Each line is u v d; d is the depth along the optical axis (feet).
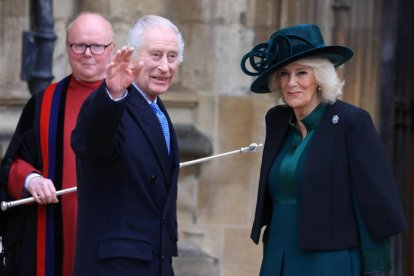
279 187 62.49
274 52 62.44
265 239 64.08
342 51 62.13
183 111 99.60
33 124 72.18
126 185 59.67
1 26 96.07
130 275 59.21
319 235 60.85
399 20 113.19
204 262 97.25
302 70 61.87
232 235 99.30
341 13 102.06
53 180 71.15
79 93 72.43
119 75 55.98
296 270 61.67
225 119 99.66
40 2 95.91
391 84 110.83
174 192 61.87
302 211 61.16
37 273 70.85
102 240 59.36
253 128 99.91
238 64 99.96
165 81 62.59
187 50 99.60
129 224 59.57
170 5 99.30
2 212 71.72
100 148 57.16
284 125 63.72
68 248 70.79
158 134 61.00
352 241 61.26
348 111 62.13
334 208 61.21
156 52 62.18
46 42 96.37
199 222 99.25
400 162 115.44
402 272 116.26
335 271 60.85
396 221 60.80
